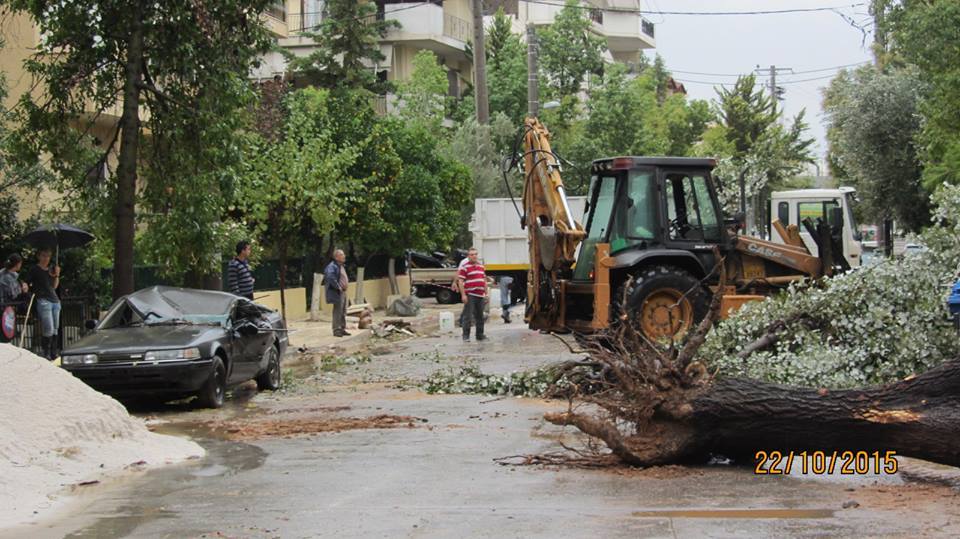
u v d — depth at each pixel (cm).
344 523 780
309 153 2853
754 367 1195
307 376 1880
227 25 1881
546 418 980
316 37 4762
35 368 1105
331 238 3419
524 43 6284
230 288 2155
